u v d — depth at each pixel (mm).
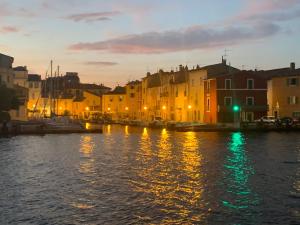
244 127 89250
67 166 42094
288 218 23859
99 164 43344
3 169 40281
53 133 91062
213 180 34031
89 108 192250
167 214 24625
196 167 40594
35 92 164250
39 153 53562
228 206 26188
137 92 173125
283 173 37188
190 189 30734
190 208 25781
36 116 145625
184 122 108938
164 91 138250
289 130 89688
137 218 23922
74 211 25234
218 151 53938
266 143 64375
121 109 182375
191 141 69562
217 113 101438
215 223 23109
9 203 26969
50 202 27203
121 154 52188
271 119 95188
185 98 121062
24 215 24469
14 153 53500
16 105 96688
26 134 87812
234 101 101125
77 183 33125
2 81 107375
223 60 111562
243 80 101500
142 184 32531
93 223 23125
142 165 42188
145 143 67375
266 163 43125
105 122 158000
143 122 131625
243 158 47000
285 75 103688
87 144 66500
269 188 31016
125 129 114562
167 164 42719
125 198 28109
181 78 127938
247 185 32062
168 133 92812
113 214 24641
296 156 48531
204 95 108125
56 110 166125
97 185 32281
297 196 28531
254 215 24391
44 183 33250
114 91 186250
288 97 103000
